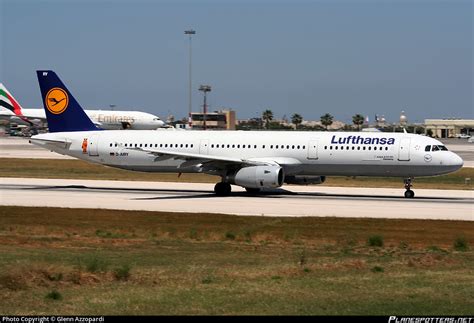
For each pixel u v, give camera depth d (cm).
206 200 10769
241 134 11962
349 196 11550
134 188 12762
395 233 7656
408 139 11100
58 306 4206
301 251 6550
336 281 5012
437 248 6750
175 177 15438
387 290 4734
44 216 8844
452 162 10900
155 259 6022
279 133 11812
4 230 7825
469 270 5512
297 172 11606
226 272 5297
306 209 9694
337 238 7350
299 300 4425
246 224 8269
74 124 12800
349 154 11231
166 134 12294
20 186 12975
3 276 4859
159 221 8494
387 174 11238
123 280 4962
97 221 8494
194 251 6525
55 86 12800
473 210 9644
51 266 5303
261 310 4166
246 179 11031
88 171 16875
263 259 6053
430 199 11188
